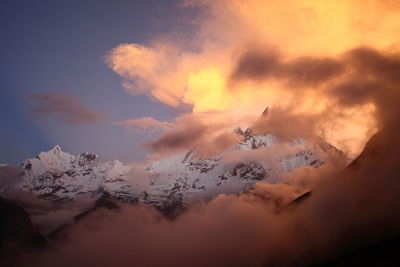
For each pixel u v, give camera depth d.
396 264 108.62
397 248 114.62
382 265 111.81
